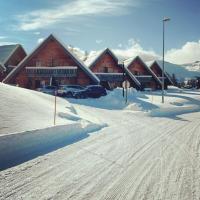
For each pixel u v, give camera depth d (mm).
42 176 9555
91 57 59750
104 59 56625
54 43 51219
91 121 22203
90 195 8172
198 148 15203
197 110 41344
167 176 10172
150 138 17547
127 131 19734
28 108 19141
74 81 50156
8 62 60250
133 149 14234
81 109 30203
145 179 9758
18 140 11883
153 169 10969
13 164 10680
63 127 15617
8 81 51531
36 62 51656
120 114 29703
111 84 57438
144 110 34219
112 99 38625
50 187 8633
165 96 49438
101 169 10664
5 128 13867
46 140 13852
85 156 12344
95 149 13758
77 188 8664
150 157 12797
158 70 72688
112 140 16234
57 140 14773
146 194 8414
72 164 11078
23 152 12086
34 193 8125
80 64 49656
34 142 12922
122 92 43406
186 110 38938
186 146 15617
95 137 16844
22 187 8523
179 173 10578
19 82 51906
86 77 50062
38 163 10961
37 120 17047
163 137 18109
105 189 8688
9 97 19891
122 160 12062
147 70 66062
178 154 13625
